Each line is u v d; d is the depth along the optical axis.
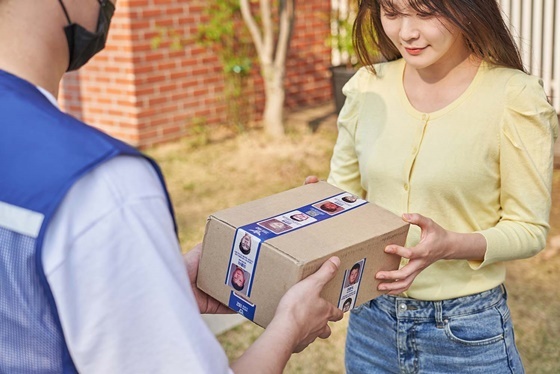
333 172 2.48
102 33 1.38
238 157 6.99
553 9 7.27
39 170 1.19
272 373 1.39
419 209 2.21
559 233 5.23
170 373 1.24
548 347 3.92
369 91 2.33
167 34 7.09
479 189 2.16
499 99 2.11
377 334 2.33
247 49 7.70
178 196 6.18
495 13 2.09
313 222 1.84
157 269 1.23
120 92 7.05
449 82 2.17
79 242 1.19
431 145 2.17
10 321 1.23
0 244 1.19
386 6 2.06
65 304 1.19
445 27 2.02
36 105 1.24
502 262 2.28
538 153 2.10
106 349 1.22
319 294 1.58
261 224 1.80
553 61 7.38
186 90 7.34
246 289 1.76
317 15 8.41
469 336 2.22
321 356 3.91
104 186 1.21
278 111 7.39
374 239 1.80
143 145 7.13
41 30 1.30
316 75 8.58
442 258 2.03
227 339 4.07
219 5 7.21
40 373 1.26
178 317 1.24
